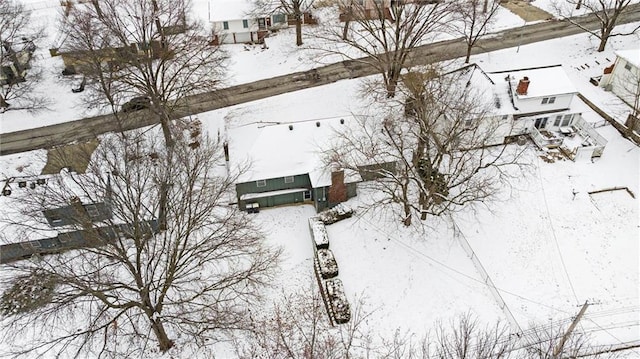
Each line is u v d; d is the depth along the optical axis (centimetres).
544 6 7038
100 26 5922
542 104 4803
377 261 3975
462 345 3138
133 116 5447
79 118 5659
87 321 3750
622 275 3769
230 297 3838
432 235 4119
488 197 4284
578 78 5628
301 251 4162
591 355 3209
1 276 4088
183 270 3844
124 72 5444
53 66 6419
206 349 3566
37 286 3231
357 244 4100
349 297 3753
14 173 5000
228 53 6281
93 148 5141
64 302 3009
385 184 4416
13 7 6612
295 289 3888
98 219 3503
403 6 5116
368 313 3647
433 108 4184
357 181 4312
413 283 3809
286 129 4469
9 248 4169
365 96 5428
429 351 3338
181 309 3409
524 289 3691
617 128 4947
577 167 4603
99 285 3145
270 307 3772
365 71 5975
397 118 4678
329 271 3812
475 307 3628
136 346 3591
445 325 3522
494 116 4675
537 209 4247
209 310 3688
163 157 4281
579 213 4206
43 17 7200
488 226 4141
